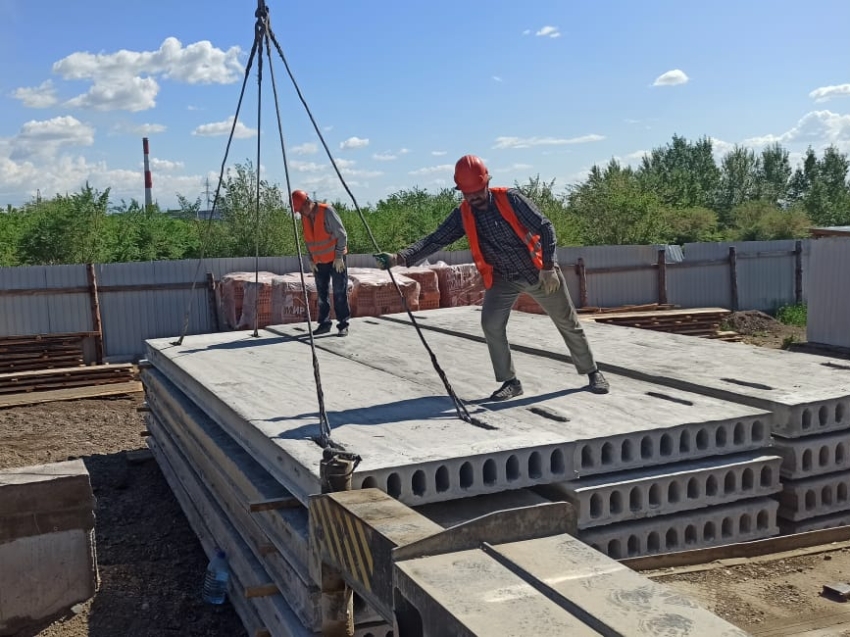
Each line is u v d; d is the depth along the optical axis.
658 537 4.43
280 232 21.44
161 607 5.36
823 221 47.62
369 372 6.73
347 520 3.08
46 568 5.23
